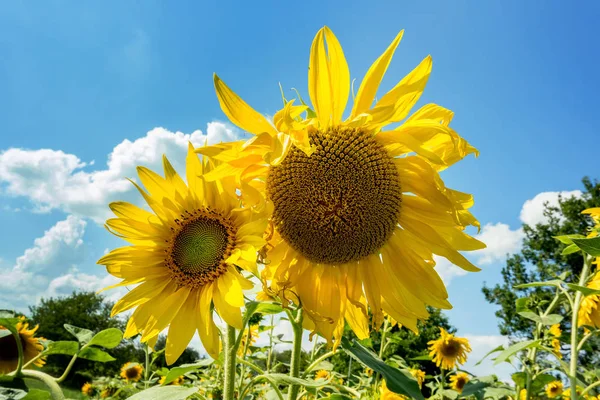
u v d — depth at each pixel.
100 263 0.36
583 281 0.59
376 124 0.35
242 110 0.34
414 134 0.36
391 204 0.38
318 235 0.38
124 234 0.37
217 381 0.63
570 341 0.61
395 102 0.34
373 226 0.38
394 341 0.75
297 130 0.34
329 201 0.37
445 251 0.40
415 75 0.35
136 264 0.36
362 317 0.42
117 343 0.37
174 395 0.31
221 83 0.34
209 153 0.33
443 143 0.37
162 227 0.37
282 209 0.38
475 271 0.39
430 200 0.39
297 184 0.37
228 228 0.37
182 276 0.36
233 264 0.35
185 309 0.36
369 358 0.40
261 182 0.38
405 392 0.37
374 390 0.63
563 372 0.61
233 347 0.34
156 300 0.36
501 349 0.66
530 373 0.65
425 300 0.41
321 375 0.91
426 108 0.36
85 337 0.38
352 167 0.37
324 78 0.35
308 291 0.39
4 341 0.53
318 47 0.35
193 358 2.41
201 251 0.36
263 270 0.38
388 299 0.41
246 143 0.33
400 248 0.41
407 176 0.39
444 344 1.03
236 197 0.36
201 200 0.37
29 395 0.34
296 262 0.40
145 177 0.36
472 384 0.65
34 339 0.55
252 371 0.67
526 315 0.64
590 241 0.34
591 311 0.62
